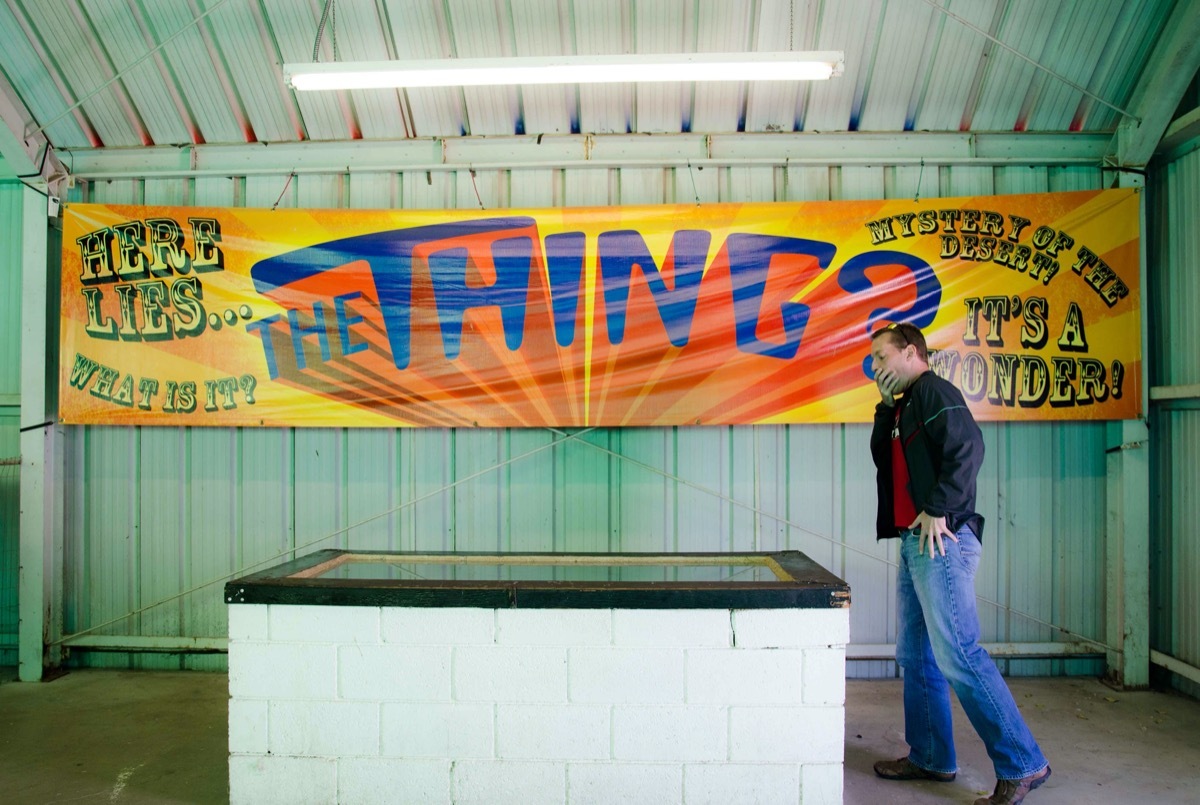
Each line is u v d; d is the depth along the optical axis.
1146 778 2.38
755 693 1.98
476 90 3.30
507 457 3.39
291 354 3.33
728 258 3.26
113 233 3.35
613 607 1.98
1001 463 3.34
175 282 3.35
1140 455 3.18
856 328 3.26
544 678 1.99
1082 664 3.33
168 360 3.35
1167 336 3.25
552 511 3.38
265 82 3.32
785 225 3.26
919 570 2.18
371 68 2.63
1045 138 3.36
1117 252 3.19
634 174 3.38
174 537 3.45
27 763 2.50
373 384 3.32
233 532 3.44
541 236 3.29
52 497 3.41
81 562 3.47
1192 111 2.95
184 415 3.35
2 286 3.56
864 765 2.46
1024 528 3.33
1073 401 3.21
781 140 3.38
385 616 2.02
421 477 3.41
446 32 3.19
